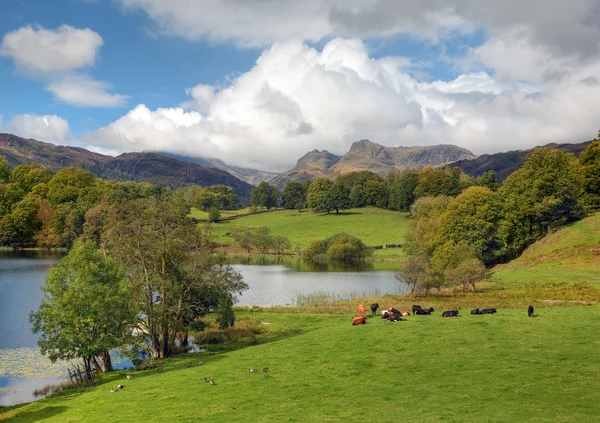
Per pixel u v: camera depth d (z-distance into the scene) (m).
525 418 19.22
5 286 87.62
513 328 37.34
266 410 23.28
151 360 43.34
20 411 29.06
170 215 47.94
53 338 37.66
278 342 40.97
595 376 24.58
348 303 70.75
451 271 73.69
